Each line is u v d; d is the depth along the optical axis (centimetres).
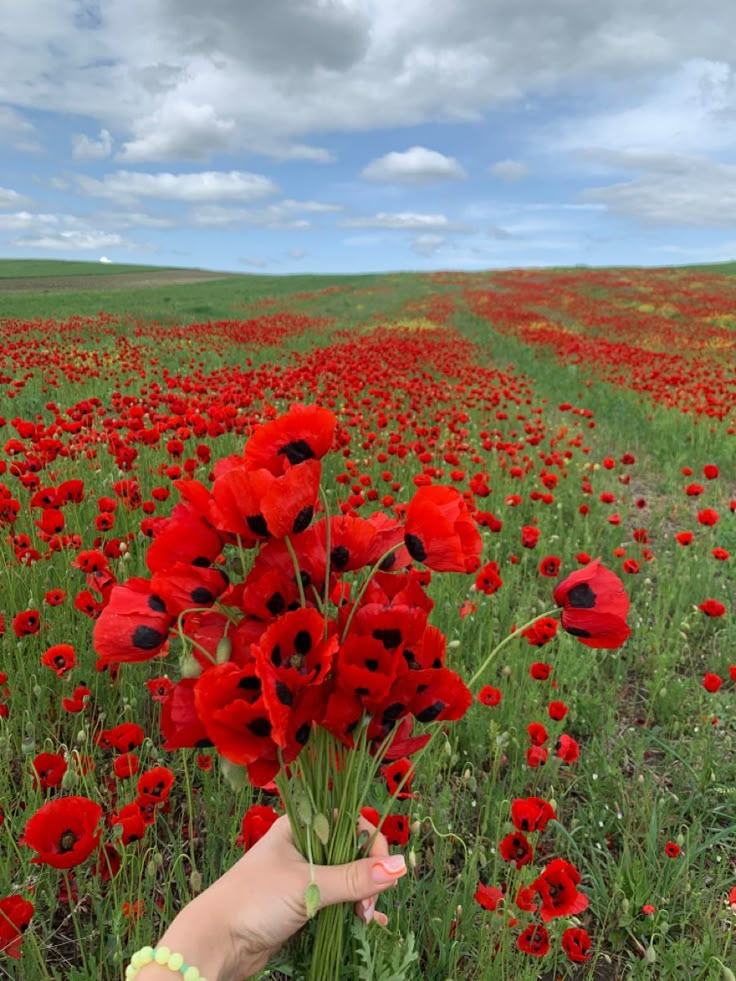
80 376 1138
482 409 1013
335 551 111
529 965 216
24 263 8612
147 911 214
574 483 755
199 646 103
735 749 351
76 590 397
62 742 312
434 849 260
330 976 135
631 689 416
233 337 1880
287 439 117
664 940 248
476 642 407
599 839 289
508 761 319
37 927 233
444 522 106
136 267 9012
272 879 122
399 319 3047
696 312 3422
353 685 99
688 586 513
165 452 657
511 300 4009
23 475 441
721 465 935
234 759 93
